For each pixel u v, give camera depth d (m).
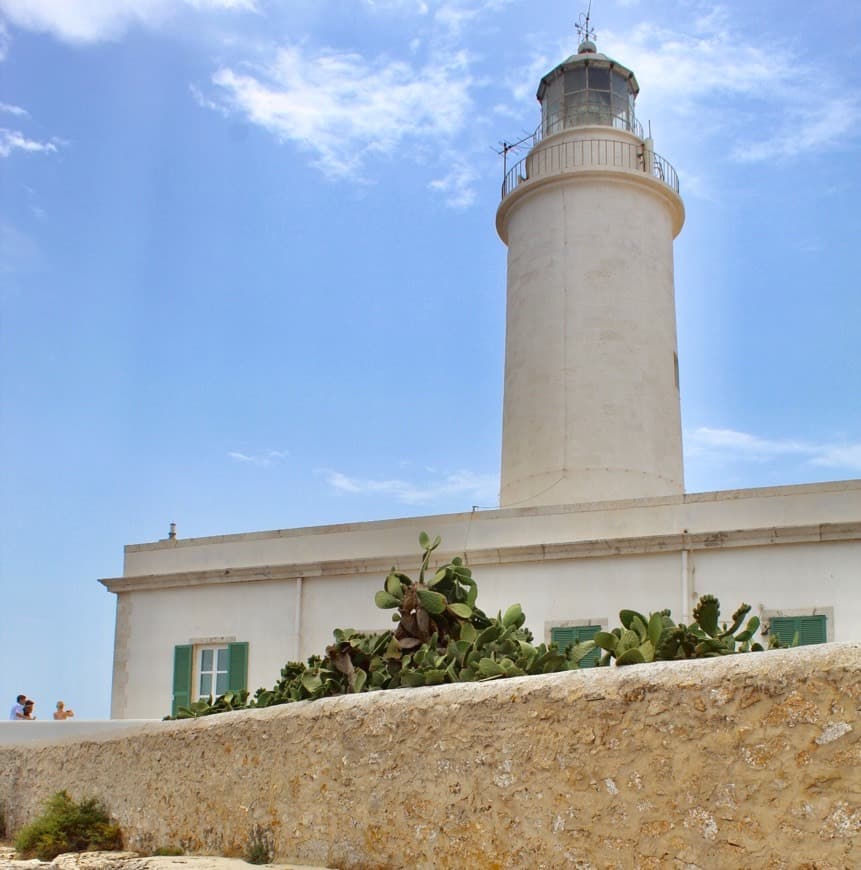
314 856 8.21
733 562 15.43
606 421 21.72
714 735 5.96
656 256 23.44
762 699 5.82
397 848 7.57
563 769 6.63
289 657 18.81
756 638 15.04
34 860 10.23
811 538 14.96
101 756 11.08
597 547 16.27
